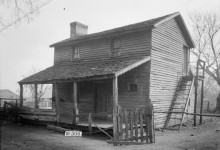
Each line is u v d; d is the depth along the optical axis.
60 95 21.66
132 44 17.42
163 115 17.42
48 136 13.59
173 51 19.20
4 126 17.41
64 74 17.66
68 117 18.28
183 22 19.78
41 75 20.55
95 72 15.18
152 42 16.53
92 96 19.05
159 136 13.73
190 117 22.61
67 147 10.49
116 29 19.77
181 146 10.66
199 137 13.19
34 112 18.02
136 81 16.78
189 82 21.08
